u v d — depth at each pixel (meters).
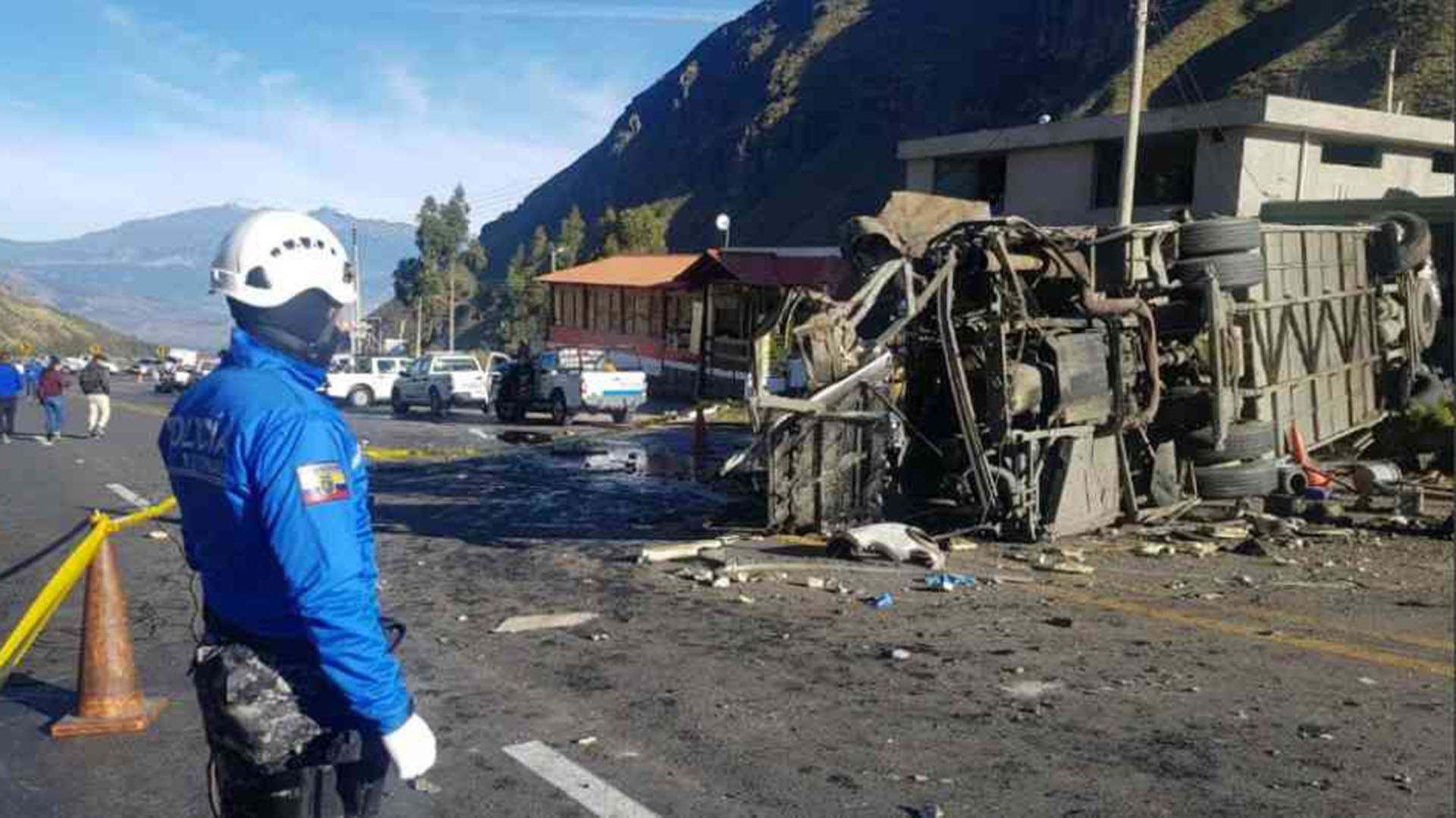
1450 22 80.44
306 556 2.40
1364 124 30.86
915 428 12.37
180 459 2.57
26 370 42.59
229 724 2.53
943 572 9.66
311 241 2.67
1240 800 4.76
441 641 7.30
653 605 8.40
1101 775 5.03
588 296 51.19
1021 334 11.50
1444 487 14.79
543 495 14.88
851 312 11.57
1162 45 109.69
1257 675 6.63
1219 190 30.31
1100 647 7.21
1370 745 5.45
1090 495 11.70
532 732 5.54
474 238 119.19
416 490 15.38
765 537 11.43
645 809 4.62
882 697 6.12
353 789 2.67
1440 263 20.05
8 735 5.44
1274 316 13.77
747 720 5.73
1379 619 8.11
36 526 12.23
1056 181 34.31
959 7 163.50
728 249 40.41
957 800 4.73
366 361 38.19
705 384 39.50
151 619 7.77
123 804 4.67
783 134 163.38
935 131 141.50
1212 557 10.55
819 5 190.38
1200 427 12.78
